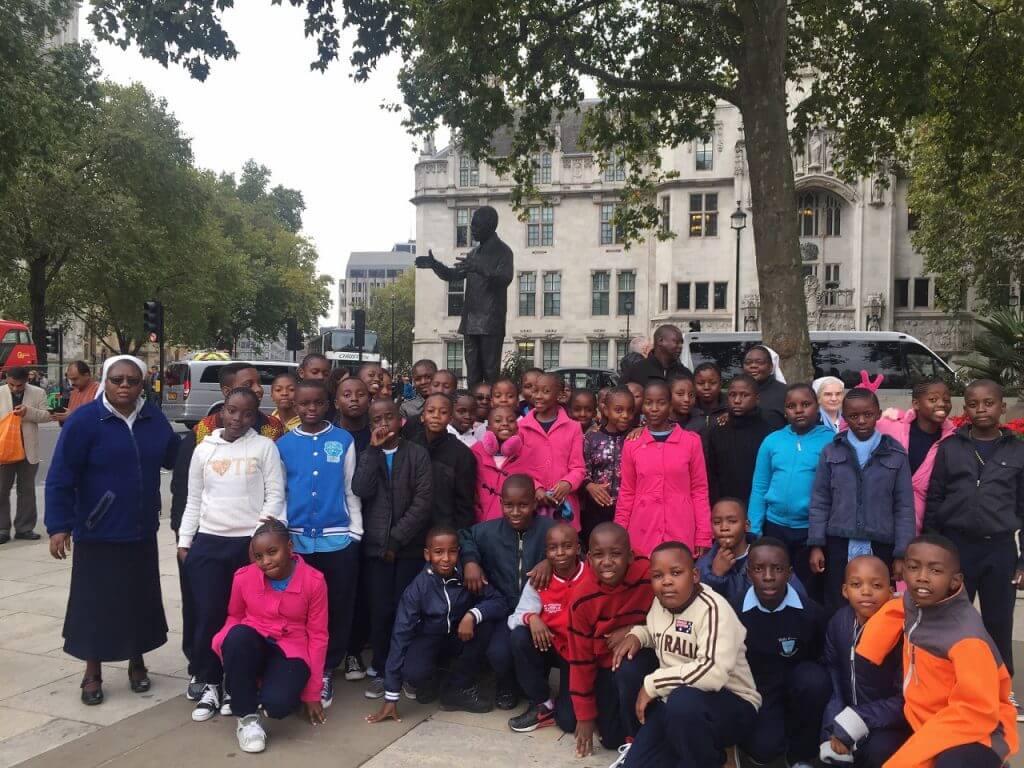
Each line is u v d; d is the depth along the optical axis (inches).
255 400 176.7
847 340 653.3
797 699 144.9
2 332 1077.8
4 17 588.7
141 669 182.1
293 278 2046.0
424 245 1674.5
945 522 171.5
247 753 149.9
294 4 440.8
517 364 841.5
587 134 622.5
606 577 149.0
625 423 207.6
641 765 135.3
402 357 3051.2
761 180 428.1
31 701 175.0
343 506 182.1
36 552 320.5
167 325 1453.0
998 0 557.6
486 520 194.4
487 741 157.2
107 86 1225.4
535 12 487.5
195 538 176.4
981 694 113.6
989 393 167.5
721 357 657.0
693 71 562.6
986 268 1005.2
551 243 1622.8
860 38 461.4
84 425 171.8
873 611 137.2
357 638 193.9
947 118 589.3
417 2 484.7
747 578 154.5
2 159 599.2
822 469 174.9
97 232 1115.3
